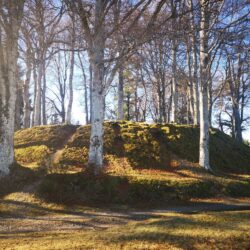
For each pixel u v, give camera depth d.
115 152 19.98
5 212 12.01
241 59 25.84
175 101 27.78
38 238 7.54
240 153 24.34
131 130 22.03
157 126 22.67
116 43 15.40
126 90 41.28
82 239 6.97
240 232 7.28
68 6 14.55
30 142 21.22
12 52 15.11
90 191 14.16
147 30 13.91
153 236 6.97
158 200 14.76
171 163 19.64
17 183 14.54
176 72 26.38
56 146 20.70
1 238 7.82
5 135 15.09
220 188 16.92
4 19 14.56
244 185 17.72
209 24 17.19
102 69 15.59
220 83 36.97
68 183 14.27
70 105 29.97
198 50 19.27
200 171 19.02
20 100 34.59
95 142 15.35
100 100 15.55
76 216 11.90
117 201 14.13
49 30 21.22
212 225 7.99
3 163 14.91
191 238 6.82
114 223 10.80
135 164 19.05
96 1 15.01
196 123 25.53
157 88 31.52
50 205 13.05
